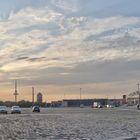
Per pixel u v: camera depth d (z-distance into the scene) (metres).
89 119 68.56
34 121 62.12
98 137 33.34
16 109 107.25
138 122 57.91
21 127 48.25
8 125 52.34
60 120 65.06
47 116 82.94
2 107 108.69
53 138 33.12
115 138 29.02
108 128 45.59
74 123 56.34
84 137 33.69
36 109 120.62
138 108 156.62
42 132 40.25
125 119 67.94
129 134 36.56
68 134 37.31
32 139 32.41
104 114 94.00
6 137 34.50
